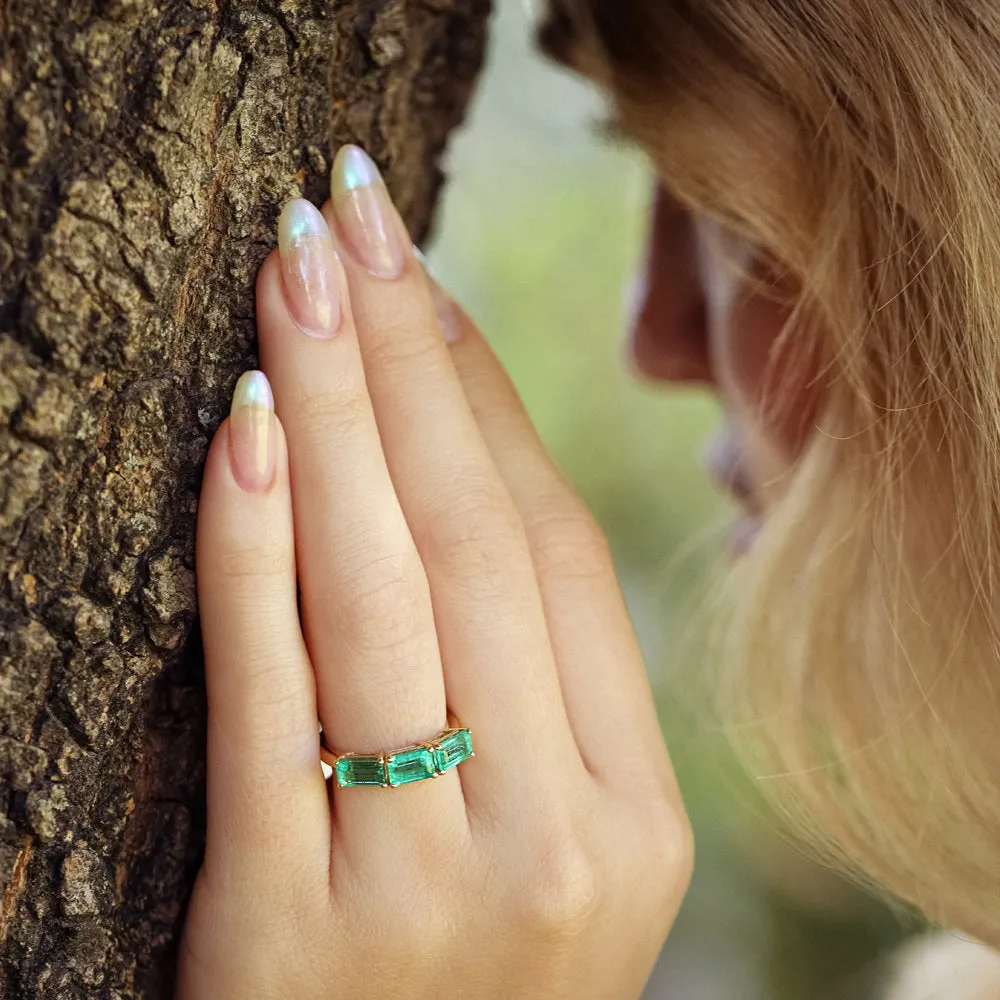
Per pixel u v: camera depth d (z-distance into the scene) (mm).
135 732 357
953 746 415
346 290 352
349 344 352
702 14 393
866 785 435
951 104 370
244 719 351
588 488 1004
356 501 351
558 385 996
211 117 342
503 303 967
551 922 365
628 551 991
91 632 341
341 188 360
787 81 385
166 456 344
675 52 400
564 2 427
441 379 367
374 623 352
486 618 365
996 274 374
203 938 360
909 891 450
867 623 419
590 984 375
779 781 461
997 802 416
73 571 339
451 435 366
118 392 338
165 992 371
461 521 365
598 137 460
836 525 415
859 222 388
